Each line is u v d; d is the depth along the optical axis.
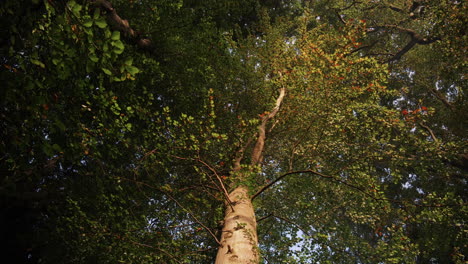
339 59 8.61
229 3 11.06
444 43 11.25
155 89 8.49
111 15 6.51
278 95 10.97
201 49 8.41
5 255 6.14
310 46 9.59
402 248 7.68
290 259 6.75
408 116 8.30
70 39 3.80
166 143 6.82
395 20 18.39
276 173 9.94
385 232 9.40
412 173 13.96
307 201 9.34
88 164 6.60
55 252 6.04
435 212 7.53
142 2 7.96
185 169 7.88
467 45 10.47
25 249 6.10
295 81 8.90
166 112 6.82
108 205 6.13
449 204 7.64
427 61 16.84
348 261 8.09
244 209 6.44
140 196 7.09
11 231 6.13
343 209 9.85
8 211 5.97
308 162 8.91
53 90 4.52
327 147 8.30
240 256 5.19
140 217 6.91
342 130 8.27
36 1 3.46
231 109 10.72
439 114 15.21
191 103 8.56
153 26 7.79
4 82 3.54
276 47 11.55
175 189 7.07
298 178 9.28
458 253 8.51
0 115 4.03
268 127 10.79
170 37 8.03
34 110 3.87
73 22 3.53
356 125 8.30
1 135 4.28
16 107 4.06
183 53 8.23
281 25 13.68
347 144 8.34
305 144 8.83
